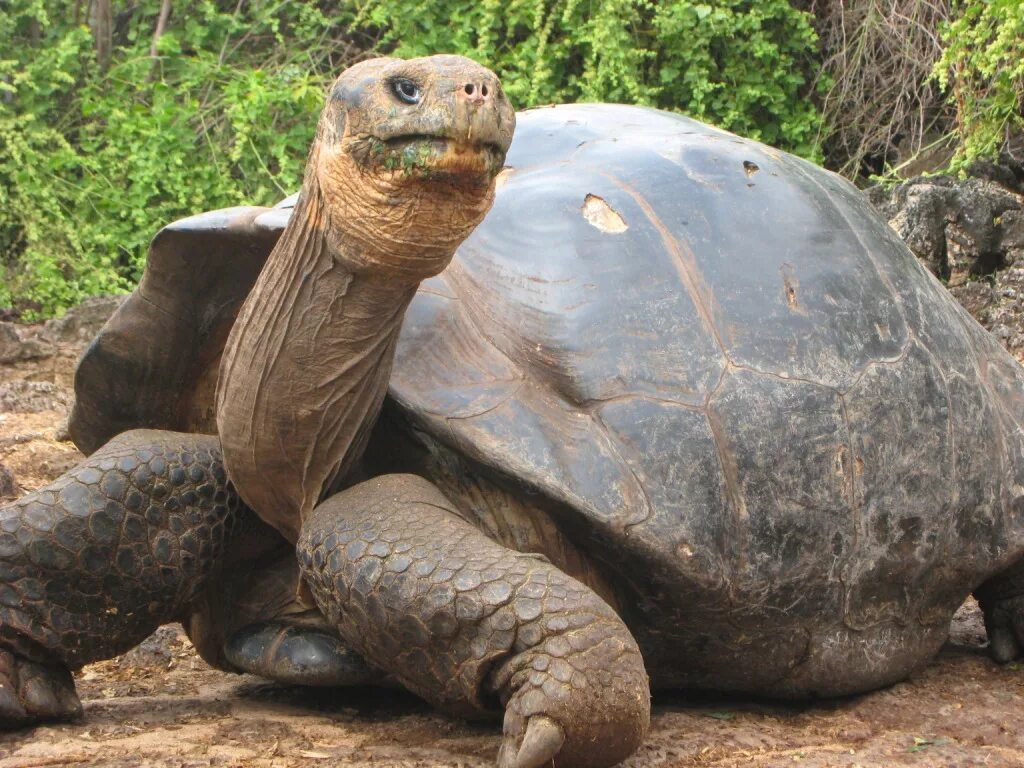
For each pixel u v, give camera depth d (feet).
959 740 9.61
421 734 9.19
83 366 10.84
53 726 9.44
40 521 9.20
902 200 22.93
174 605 9.69
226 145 32.27
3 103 32.78
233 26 33.65
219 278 10.21
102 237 31.07
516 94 29.63
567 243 9.77
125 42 36.04
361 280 8.15
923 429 10.33
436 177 7.32
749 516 9.23
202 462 9.75
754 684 10.02
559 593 8.02
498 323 9.40
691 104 28.68
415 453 9.39
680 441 9.08
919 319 10.87
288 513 9.31
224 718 9.82
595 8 29.25
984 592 12.14
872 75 28.58
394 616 8.19
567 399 9.12
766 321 9.86
